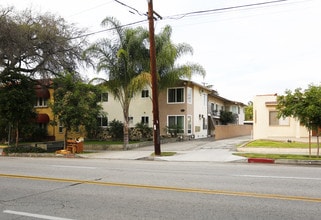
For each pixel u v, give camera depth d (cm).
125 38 2345
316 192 777
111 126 3203
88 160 1700
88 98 2189
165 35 2430
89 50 2338
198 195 752
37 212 620
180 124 3216
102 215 595
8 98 2181
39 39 2689
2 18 2536
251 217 573
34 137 3216
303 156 1597
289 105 1533
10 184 924
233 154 1792
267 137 2477
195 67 2692
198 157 1722
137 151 2188
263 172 1128
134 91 2328
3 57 2681
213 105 4322
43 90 3256
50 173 1141
